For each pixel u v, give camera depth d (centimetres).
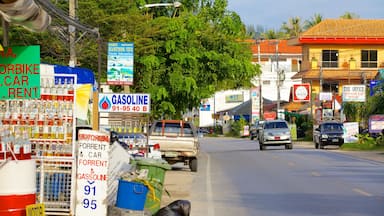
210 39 4250
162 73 4119
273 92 11906
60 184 1486
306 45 9312
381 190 2333
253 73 4403
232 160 4184
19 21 1280
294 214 1783
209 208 1927
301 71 9525
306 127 8431
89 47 3161
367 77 8919
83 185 1477
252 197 2186
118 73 2917
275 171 3234
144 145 2852
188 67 4141
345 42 9100
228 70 4262
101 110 2600
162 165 1791
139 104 2605
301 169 3328
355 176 2895
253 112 10319
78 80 2225
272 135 5584
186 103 4269
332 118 7825
